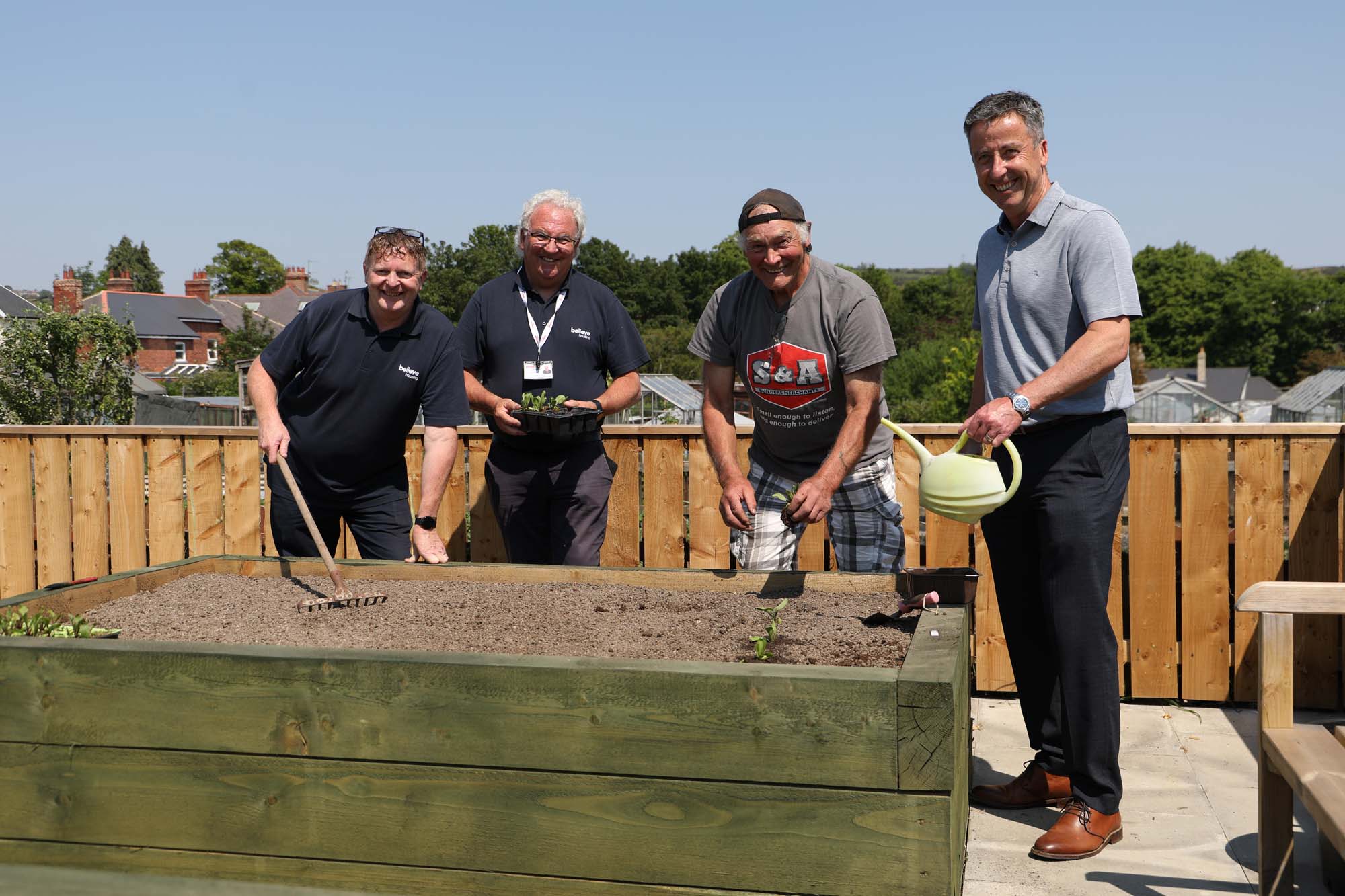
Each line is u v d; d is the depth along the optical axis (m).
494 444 3.87
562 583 3.15
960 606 2.64
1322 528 3.79
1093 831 2.75
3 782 2.12
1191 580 3.94
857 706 1.78
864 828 1.79
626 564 4.40
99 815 2.08
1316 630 3.88
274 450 3.17
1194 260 90.44
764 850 1.83
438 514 4.54
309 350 3.43
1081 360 2.51
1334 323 85.25
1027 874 2.66
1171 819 2.99
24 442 4.75
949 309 82.00
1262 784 2.34
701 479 4.29
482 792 1.93
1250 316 86.56
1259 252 91.25
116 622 2.71
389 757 1.95
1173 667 3.97
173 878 2.06
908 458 4.14
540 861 1.92
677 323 73.69
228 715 2.00
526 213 3.71
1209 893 2.54
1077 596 2.71
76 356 21.33
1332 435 3.76
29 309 41.00
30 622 2.46
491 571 3.19
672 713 1.85
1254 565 3.88
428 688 1.93
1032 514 2.87
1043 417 2.72
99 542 4.73
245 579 3.25
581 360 3.83
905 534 4.18
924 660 1.95
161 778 2.05
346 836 1.98
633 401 3.88
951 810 1.78
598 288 3.89
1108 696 2.73
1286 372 87.31
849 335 3.04
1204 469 3.90
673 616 2.72
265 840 2.01
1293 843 2.68
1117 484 2.72
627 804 1.88
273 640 2.54
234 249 99.19
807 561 4.23
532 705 1.89
